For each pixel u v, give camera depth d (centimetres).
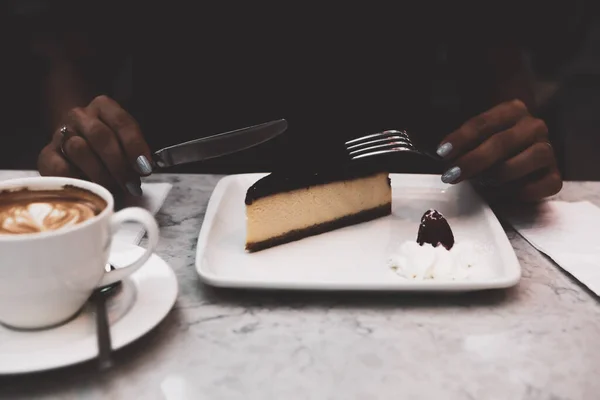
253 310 72
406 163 140
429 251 80
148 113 151
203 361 62
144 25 147
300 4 143
